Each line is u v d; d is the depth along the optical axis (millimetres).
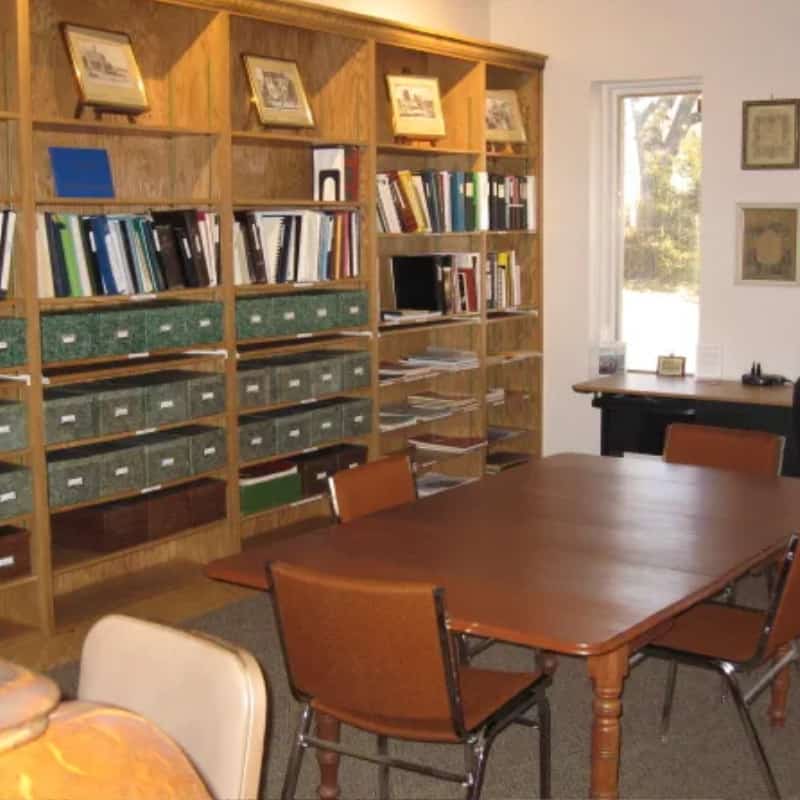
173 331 4250
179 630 1599
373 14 5496
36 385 3791
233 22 4797
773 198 5602
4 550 3793
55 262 3881
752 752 3188
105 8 4324
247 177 4934
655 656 2982
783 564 2762
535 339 6309
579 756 3291
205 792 982
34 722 874
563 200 6172
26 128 3713
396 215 5293
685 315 6156
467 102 5715
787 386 5488
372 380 5172
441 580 2609
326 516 5410
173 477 4305
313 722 3340
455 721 2369
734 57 5629
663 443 5465
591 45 5992
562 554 2803
